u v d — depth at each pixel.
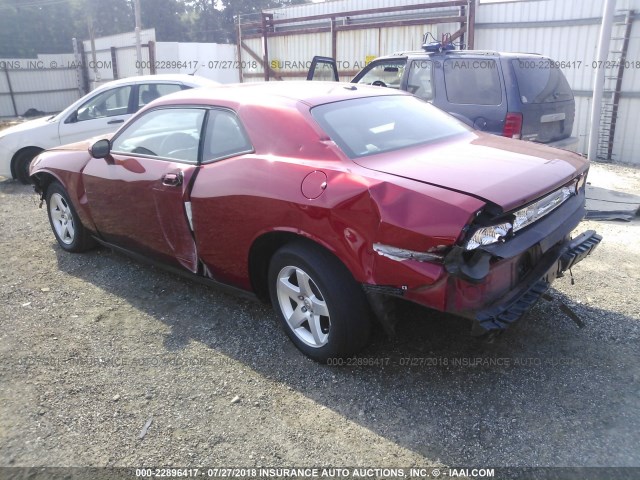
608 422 2.81
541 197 2.98
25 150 8.87
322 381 3.23
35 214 7.09
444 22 12.16
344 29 14.30
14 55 51.06
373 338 3.56
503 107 6.54
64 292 4.54
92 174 4.60
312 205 3.04
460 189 2.76
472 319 2.76
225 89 4.09
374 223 2.81
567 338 3.59
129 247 4.59
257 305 4.19
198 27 63.75
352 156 3.20
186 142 3.92
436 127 3.91
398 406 2.99
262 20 16.64
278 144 3.39
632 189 7.82
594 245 3.55
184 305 4.23
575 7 10.69
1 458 2.67
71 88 31.94
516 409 2.93
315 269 3.14
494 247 2.73
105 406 3.05
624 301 4.09
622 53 10.19
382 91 4.19
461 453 2.64
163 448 2.73
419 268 2.69
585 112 11.02
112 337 3.79
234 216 3.46
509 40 11.73
